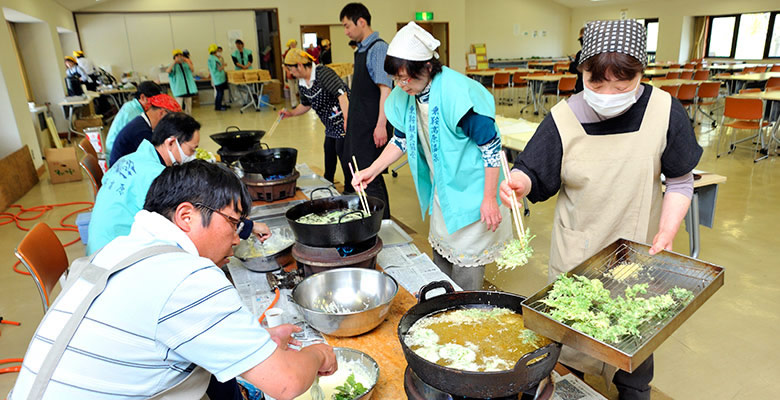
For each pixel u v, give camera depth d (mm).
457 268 2092
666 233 1362
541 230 3885
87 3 11469
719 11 14812
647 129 1360
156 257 883
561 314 1048
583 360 1531
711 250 3402
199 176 966
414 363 1004
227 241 1046
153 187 979
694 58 16031
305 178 3191
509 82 11297
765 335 2449
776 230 3707
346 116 3412
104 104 10570
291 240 2066
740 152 6094
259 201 2580
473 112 1759
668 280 1244
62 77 8859
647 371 1530
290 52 3408
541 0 18391
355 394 1144
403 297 1611
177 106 2842
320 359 1044
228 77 11984
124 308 837
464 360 1061
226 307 863
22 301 2986
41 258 1827
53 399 832
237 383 1273
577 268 1282
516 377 933
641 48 1178
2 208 4656
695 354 2320
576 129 1413
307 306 1479
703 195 2627
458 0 15180
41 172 6113
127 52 12703
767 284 2928
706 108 9734
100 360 837
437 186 1933
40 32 8312
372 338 1388
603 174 1422
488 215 1854
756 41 14367
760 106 5543
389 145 2102
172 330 835
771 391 2062
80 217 3512
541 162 1453
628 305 1078
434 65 1740
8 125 5516
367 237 1606
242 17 13453
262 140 7707
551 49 19266
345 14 3053
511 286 3012
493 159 1820
